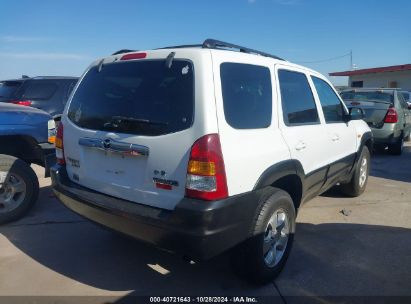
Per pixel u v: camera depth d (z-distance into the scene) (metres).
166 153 2.85
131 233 3.03
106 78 3.44
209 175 2.73
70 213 5.19
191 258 2.82
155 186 2.94
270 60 3.65
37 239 4.37
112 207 3.07
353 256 4.07
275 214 3.40
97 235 4.48
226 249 2.89
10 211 4.79
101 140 3.23
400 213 5.45
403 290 3.44
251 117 3.17
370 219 5.19
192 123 2.79
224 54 3.06
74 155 3.58
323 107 4.60
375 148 10.79
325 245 4.32
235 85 3.06
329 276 3.65
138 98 3.11
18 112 5.16
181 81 2.93
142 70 3.18
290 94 3.85
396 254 4.13
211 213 2.70
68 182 3.64
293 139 3.66
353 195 6.10
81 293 3.31
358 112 5.39
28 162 5.48
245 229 3.04
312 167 4.13
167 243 2.83
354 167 5.73
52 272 3.65
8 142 5.21
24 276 3.57
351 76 33.69
